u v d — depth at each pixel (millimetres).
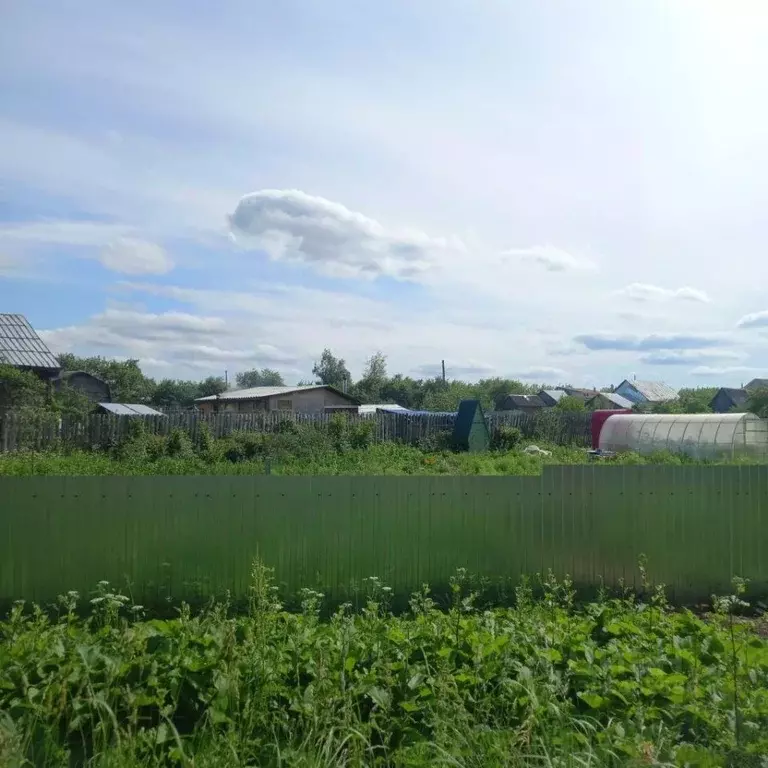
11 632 5211
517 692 4352
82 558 7234
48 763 3711
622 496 8055
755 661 4934
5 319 30078
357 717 4145
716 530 8250
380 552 7672
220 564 7422
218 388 72562
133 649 4465
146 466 18766
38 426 22344
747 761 3801
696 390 61406
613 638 5547
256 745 3900
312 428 24734
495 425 30547
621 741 3850
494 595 7801
